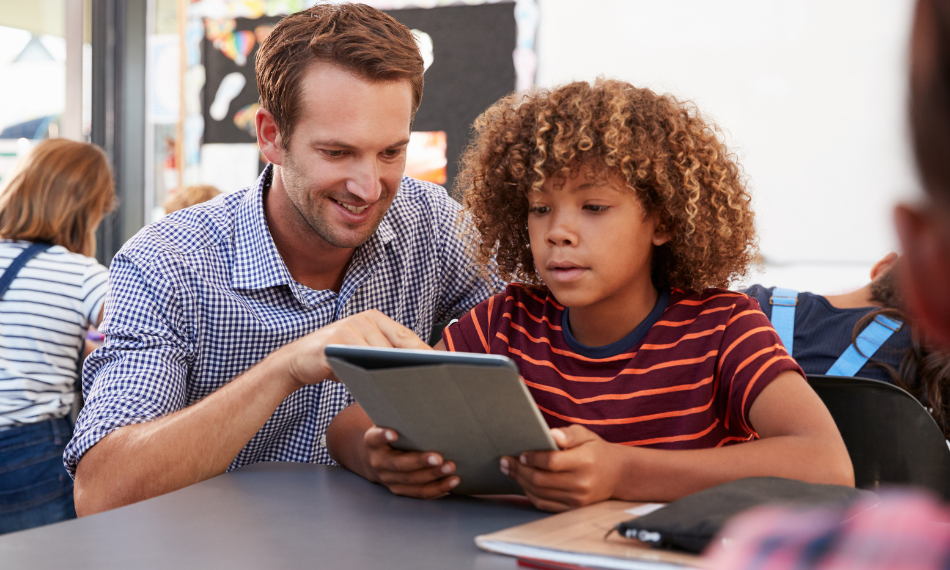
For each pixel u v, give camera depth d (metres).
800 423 0.80
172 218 1.27
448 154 3.02
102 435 0.99
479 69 2.96
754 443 0.78
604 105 0.96
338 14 1.15
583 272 0.92
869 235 2.52
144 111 3.30
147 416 1.03
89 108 3.25
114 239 3.32
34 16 3.13
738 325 0.95
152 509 0.72
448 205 1.47
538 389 1.02
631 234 0.94
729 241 1.05
